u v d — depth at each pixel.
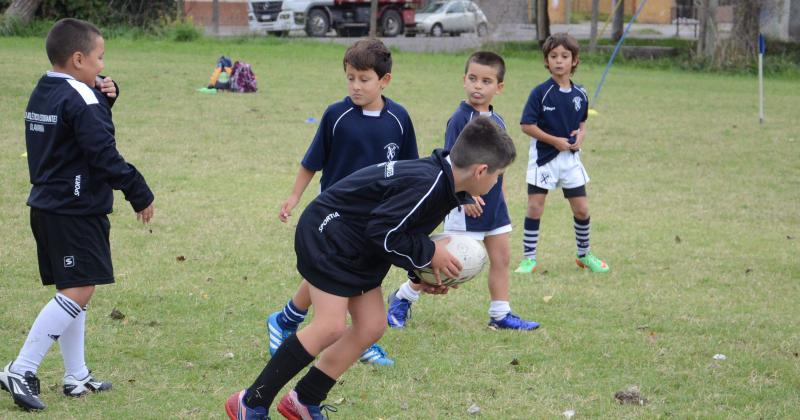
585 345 6.52
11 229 9.20
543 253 9.37
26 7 32.75
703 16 32.66
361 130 6.10
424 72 27.03
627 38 41.31
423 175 4.44
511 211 11.31
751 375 6.00
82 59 5.14
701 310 7.46
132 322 6.66
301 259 4.69
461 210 6.63
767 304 7.69
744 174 14.19
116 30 33.25
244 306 7.16
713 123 19.50
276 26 36.53
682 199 12.27
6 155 12.98
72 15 34.19
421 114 18.78
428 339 6.57
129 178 5.11
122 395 5.33
